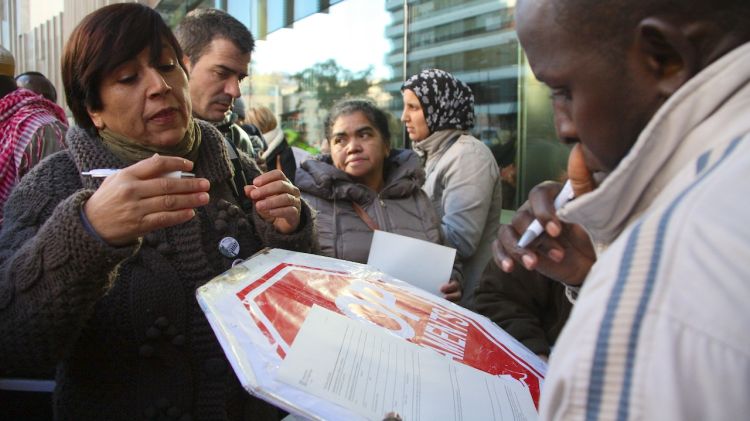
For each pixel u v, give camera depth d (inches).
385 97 160.4
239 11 232.7
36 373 61.8
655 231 19.2
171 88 51.8
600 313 19.2
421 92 106.1
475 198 96.6
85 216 40.6
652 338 17.6
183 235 50.7
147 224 40.5
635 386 17.6
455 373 36.8
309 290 41.6
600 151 24.3
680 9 20.9
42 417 63.4
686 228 18.4
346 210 87.1
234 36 81.1
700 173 20.1
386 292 45.6
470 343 41.9
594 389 18.6
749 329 16.5
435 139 106.5
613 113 23.0
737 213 17.8
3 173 98.4
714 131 20.6
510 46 127.3
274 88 208.7
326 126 94.8
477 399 34.5
